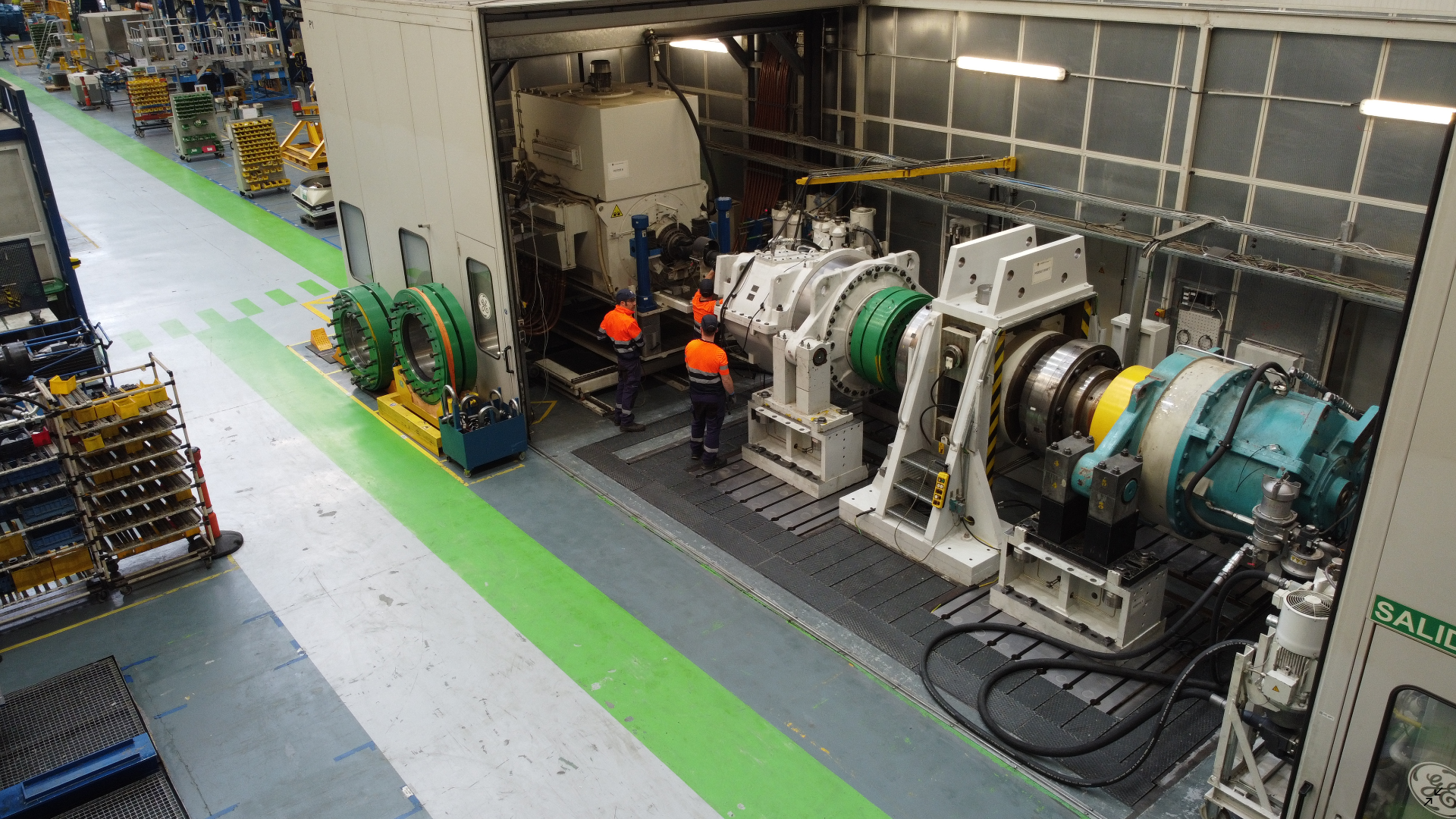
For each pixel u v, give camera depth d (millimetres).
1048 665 6750
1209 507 6492
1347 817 4352
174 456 8234
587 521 8797
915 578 7879
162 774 6109
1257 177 8328
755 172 13539
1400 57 7230
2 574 7387
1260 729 5184
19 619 7691
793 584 7824
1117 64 9086
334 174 12398
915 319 8211
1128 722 6133
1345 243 7676
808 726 6426
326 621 7547
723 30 11312
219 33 28078
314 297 14383
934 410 8102
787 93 12539
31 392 7941
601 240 10883
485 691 6789
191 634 7457
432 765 6180
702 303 9359
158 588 8008
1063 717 6398
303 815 5836
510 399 10102
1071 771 5992
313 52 11805
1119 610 6969
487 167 9242
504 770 6129
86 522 7598
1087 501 7094
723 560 8156
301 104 25062
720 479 9406
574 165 10938
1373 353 7934
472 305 10359
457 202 9914
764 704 6625
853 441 9141
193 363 12219
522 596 7781
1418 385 3562
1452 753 3910
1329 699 4234
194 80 25188
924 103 11117
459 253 10203
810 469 9234
